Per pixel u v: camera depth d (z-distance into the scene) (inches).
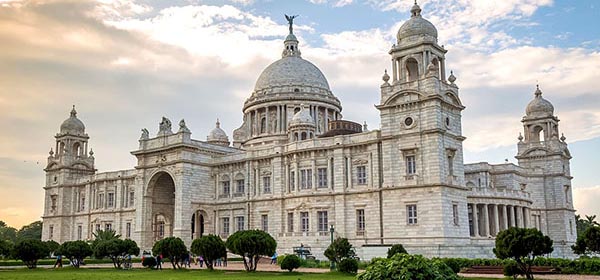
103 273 2640.3
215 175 4389.8
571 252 4414.4
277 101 5300.2
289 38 5802.2
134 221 4936.0
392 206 3312.0
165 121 4471.0
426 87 3240.7
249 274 2421.3
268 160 4074.8
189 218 4151.1
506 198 3885.3
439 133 3174.2
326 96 5452.8
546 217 4608.8
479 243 3440.0
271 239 2605.8
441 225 3080.7
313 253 3639.3
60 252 3280.0
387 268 997.2
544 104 4869.6
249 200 4097.0
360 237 3457.2
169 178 4562.0
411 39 3442.4
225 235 4234.7
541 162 4714.6
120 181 5152.6
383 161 3390.7
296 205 3809.1
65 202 5629.9
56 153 5846.5
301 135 4719.5
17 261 3873.0
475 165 4382.4
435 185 3127.5
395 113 3368.6
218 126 5762.8
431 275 977.5
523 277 2073.1
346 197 3595.0
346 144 3641.7
